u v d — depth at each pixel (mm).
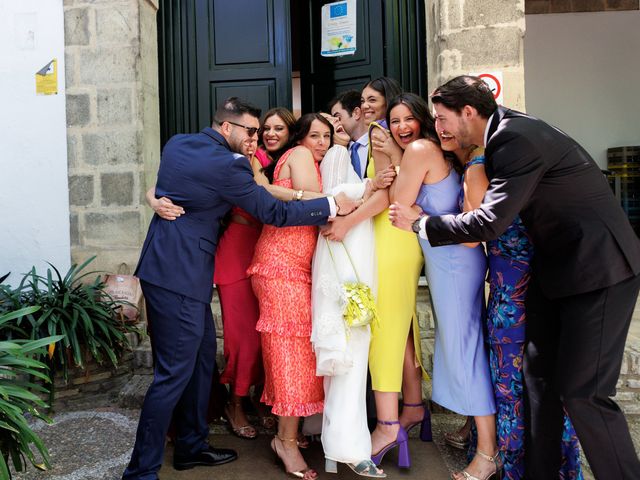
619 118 7043
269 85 4203
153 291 2240
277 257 2354
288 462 2344
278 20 4168
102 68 3771
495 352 2191
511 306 2113
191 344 2232
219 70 4227
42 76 3807
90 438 2789
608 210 1784
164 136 4250
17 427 2064
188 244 2234
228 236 2656
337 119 2809
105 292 3600
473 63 3488
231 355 2707
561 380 1823
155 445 2178
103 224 3807
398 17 4082
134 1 3729
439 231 1978
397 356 2344
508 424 2141
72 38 3775
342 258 2275
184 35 4230
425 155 2170
